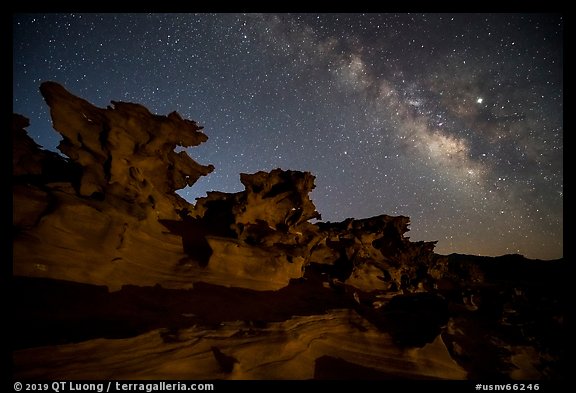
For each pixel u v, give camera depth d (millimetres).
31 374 4113
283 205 15461
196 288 9086
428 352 8453
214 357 5699
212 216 14680
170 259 9781
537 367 9719
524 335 11406
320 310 9609
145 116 10758
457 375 8164
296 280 12688
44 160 9906
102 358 4750
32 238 6598
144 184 11102
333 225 21656
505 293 15812
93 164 9508
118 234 8242
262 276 11109
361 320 9242
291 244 14352
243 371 5727
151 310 7086
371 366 7539
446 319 10555
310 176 15648
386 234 22625
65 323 5457
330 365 7164
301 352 7023
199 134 12344
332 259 16859
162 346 5449
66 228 7258
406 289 17234
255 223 14555
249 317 8055
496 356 9562
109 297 6988
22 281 6086
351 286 15203
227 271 10477
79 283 6902
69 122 9289
